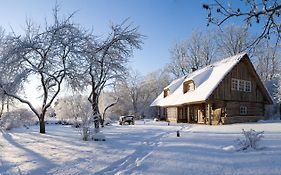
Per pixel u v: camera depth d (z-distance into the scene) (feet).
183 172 27.66
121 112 220.64
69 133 72.74
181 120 138.00
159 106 154.71
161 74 246.27
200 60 200.44
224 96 105.70
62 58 72.64
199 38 199.82
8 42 70.49
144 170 29.25
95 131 57.16
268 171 26.53
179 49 208.74
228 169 28.02
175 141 51.42
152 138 59.72
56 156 37.88
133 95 225.35
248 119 111.75
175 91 143.95
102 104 187.01
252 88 114.52
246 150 37.09
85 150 43.06
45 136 64.64
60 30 72.33
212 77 114.62
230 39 115.14
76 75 73.10
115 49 84.12
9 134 72.08
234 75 109.70
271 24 14.76
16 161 34.37
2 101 76.33
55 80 73.51
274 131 60.90
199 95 108.27
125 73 89.76
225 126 85.15
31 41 69.72
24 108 129.29
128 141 54.44
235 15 13.88
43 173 28.68
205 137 55.31
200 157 34.40
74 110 69.05
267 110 155.63
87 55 73.00
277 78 156.56
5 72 68.85
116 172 29.43
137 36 84.38
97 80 84.23
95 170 30.04
